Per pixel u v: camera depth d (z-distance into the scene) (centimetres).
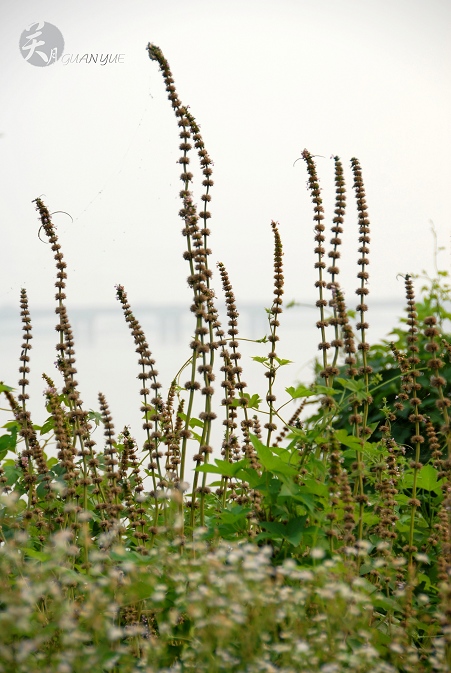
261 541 183
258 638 165
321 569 166
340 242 191
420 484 197
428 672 172
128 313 195
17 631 163
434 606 186
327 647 165
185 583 173
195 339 186
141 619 180
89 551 186
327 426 183
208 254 187
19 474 198
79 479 191
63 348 191
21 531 192
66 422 196
